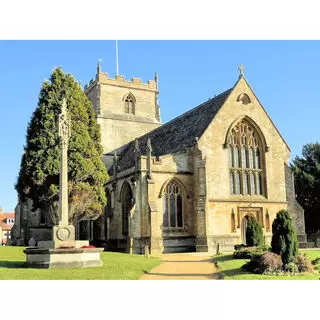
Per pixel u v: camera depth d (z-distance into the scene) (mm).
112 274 23688
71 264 26172
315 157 71875
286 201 55781
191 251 50375
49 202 43531
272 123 56781
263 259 26141
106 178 47625
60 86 46031
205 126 52750
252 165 55000
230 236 50594
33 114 45500
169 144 58781
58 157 43062
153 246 47312
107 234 59562
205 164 50312
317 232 67625
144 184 49688
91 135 49094
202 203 49531
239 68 55938
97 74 81125
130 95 83250
